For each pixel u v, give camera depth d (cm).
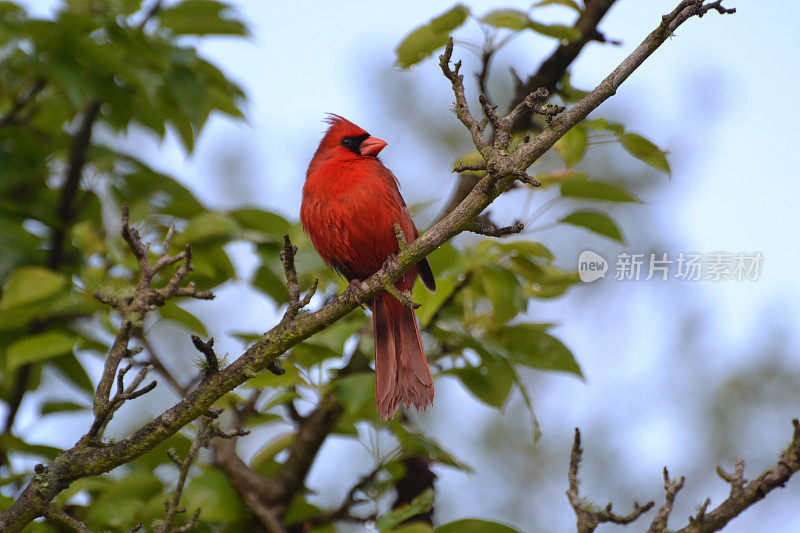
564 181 873
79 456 594
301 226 984
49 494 584
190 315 940
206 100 994
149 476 805
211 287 991
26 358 794
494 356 861
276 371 616
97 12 980
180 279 608
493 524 739
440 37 897
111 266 954
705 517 600
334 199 918
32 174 1024
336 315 615
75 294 919
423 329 897
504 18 850
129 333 604
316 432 858
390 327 838
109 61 932
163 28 1027
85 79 936
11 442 862
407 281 895
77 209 1030
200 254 937
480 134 612
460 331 907
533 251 896
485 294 921
